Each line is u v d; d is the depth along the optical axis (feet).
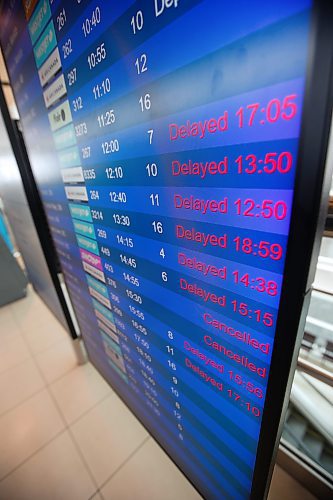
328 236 2.65
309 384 3.52
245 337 1.90
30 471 4.25
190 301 2.22
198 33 1.33
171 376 3.04
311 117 1.07
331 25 0.91
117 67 1.86
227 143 1.43
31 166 4.16
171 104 1.62
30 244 6.19
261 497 2.50
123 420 4.97
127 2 1.59
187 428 3.22
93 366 6.20
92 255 3.51
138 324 3.21
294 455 3.78
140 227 2.36
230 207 1.56
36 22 2.48
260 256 1.53
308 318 2.74
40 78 2.84
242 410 2.27
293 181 1.23
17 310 8.96
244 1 1.12
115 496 3.87
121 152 2.17
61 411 5.23
